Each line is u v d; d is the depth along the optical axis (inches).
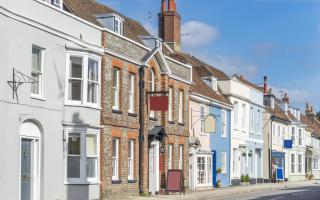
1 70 818.8
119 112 1153.4
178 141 1451.8
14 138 848.9
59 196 975.0
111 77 1125.1
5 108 828.0
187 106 1514.5
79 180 1011.3
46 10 939.3
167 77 1369.3
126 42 1190.3
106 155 1096.2
